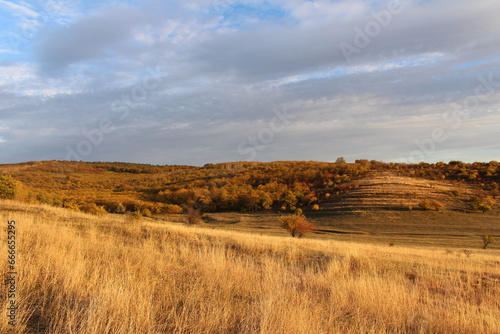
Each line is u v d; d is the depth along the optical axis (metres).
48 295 4.14
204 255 7.54
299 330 3.83
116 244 8.41
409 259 13.17
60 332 3.22
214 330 3.75
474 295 7.93
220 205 85.81
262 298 4.97
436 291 8.13
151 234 11.35
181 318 3.86
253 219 70.69
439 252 20.62
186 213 73.69
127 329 3.41
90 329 3.26
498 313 6.05
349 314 5.16
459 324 5.10
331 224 68.94
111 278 4.78
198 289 5.16
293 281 6.80
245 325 3.93
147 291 4.58
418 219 68.50
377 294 5.80
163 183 114.12
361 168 114.06
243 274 6.38
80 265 5.03
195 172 128.00
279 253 11.87
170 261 6.91
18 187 24.50
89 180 114.69
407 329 4.86
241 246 12.30
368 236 55.00
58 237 7.09
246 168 127.38
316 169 117.19
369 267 9.70
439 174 105.75
